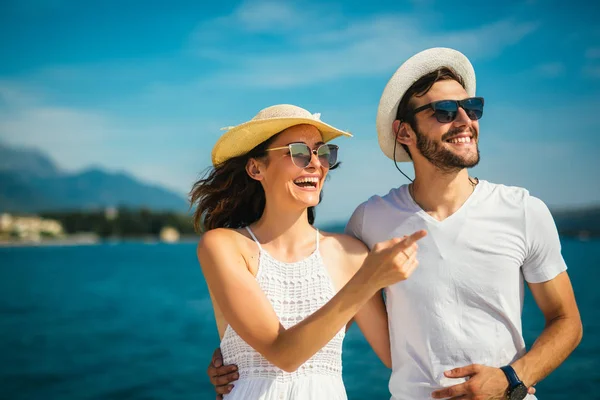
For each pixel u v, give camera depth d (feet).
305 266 8.87
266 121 8.70
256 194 9.92
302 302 8.71
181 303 85.81
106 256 265.13
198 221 10.27
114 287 113.70
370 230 9.20
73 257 255.09
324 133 9.35
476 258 8.40
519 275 8.58
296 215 9.09
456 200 8.66
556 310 8.59
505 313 8.34
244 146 9.24
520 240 8.44
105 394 33.37
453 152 8.37
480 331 8.33
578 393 26.27
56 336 56.90
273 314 8.07
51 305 85.61
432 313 8.44
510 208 8.50
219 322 9.10
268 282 8.73
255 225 9.40
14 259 239.91
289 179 8.84
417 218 8.74
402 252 7.09
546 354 8.20
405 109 8.91
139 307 81.76
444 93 8.55
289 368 7.71
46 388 35.04
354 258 9.16
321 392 8.38
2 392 34.09
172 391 33.91
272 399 8.30
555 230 8.55
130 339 54.49
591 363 31.60
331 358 8.64
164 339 54.24
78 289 110.52
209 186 9.98
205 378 37.17
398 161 9.62
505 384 7.91
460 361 8.31
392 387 8.91
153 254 286.87
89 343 52.37
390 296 8.82
